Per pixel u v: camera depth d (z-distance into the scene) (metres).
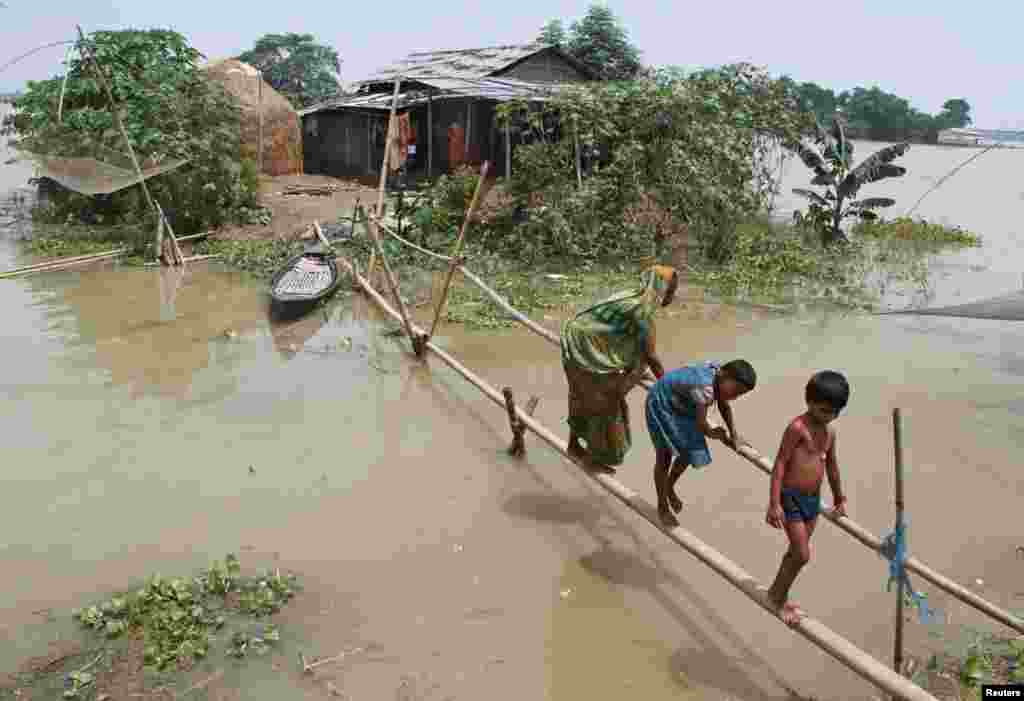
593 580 5.91
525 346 11.13
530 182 15.97
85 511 6.61
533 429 7.30
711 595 5.79
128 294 13.33
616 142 16.02
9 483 7.00
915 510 6.89
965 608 5.67
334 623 5.34
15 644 5.05
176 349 10.65
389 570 5.95
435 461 7.71
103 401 8.84
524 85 22.05
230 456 7.64
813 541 6.45
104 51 17.48
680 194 15.88
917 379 9.94
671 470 5.61
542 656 5.09
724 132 16.36
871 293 14.62
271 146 25.08
